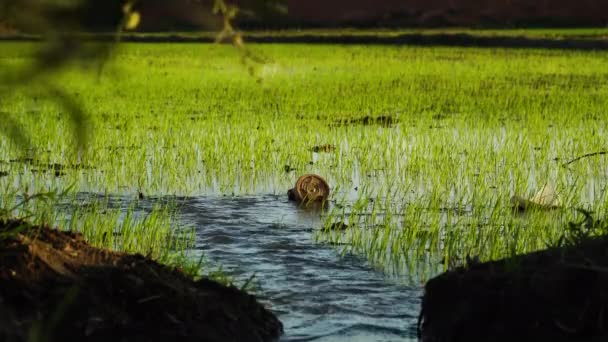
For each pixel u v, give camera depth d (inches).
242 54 335.0
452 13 6530.5
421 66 3774.6
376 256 926.4
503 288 642.2
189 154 1504.7
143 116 2000.5
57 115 1891.0
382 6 6560.0
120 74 246.7
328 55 4424.2
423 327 678.5
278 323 699.4
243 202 1208.2
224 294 680.4
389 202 1177.4
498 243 913.5
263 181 1343.5
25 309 587.2
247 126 1843.0
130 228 965.8
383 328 706.8
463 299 652.7
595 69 3595.0
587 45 5000.0
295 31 6013.8
